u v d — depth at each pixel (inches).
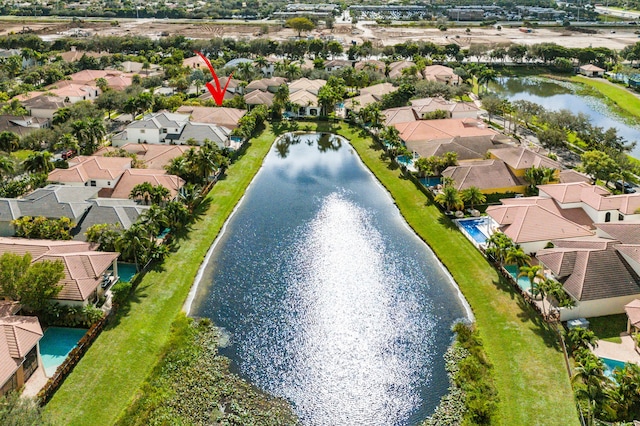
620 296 2827.3
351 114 6540.4
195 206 4180.6
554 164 4448.8
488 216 3964.1
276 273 3385.8
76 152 5123.0
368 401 2395.4
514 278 3228.3
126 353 2603.3
